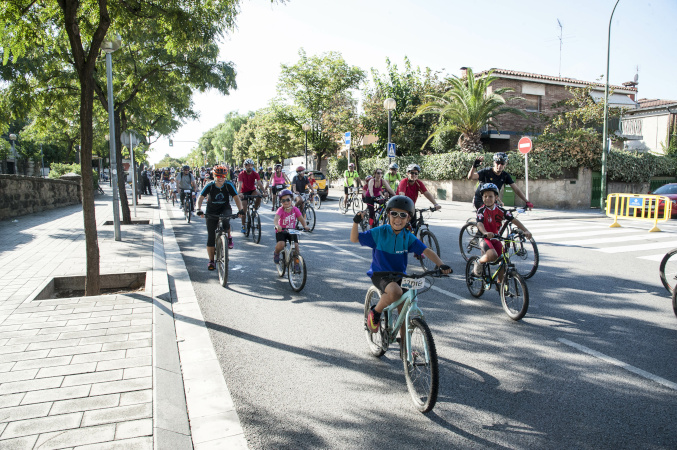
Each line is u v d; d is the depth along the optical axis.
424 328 3.29
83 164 6.00
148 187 33.88
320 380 3.88
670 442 2.96
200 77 13.09
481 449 2.90
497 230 5.94
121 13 8.09
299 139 38.25
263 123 40.97
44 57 11.29
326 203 25.28
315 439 3.02
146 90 13.38
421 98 28.09
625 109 23.88
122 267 7.51
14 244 9.86
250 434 3.07
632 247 10.32
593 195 22.06
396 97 29.20
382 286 3.74
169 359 4.06
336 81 34.69
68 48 11.19
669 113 29.14
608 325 5.21
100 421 2.98
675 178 25.12
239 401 3.51
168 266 8.23
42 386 3.44
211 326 5.18
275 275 7.75
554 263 8.63
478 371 4.03
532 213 18.06
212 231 7.64
